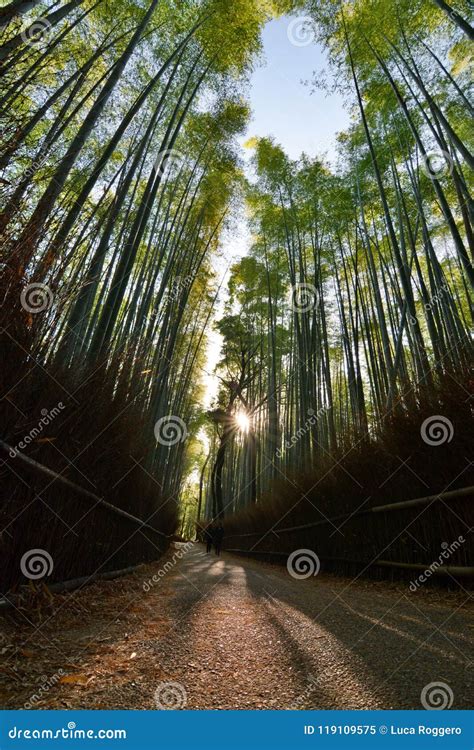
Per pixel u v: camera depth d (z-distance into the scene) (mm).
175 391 13438
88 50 6438
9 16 2418
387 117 8336
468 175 8539
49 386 2418
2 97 2301
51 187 2785
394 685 1312
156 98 8023
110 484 3838
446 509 3439
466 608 2656
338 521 5805
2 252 1980
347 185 9977
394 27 6891
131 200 7336
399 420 3998
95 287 4453
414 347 7594
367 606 2998
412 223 9664
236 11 7086
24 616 2086
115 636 2090
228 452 24562
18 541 2207
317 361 11016
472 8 6125
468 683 1282
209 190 10203
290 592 4039
